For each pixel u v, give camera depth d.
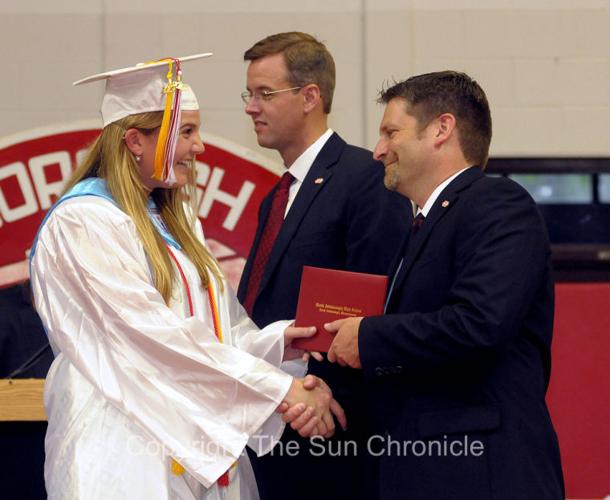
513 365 6.13
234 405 6.55
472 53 11.78
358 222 7.79
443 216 6.35
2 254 11.22
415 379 6.29
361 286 6.78
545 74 11.84
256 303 7.95
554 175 11.88
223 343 6.94
